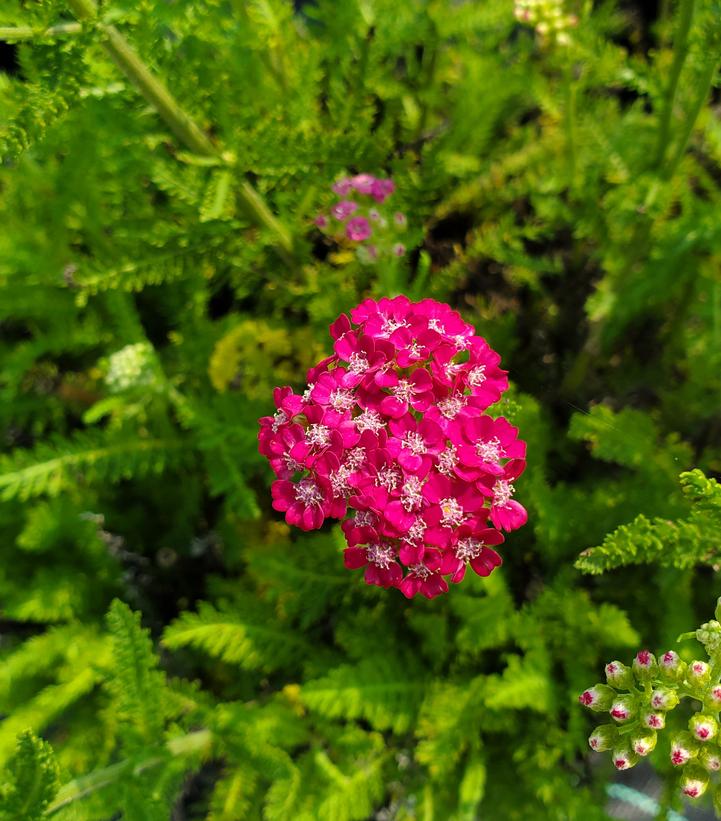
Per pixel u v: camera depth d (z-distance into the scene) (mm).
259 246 201
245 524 242
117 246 236
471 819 201
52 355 276
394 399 136
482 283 255
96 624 242
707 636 137
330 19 213
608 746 141
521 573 231
